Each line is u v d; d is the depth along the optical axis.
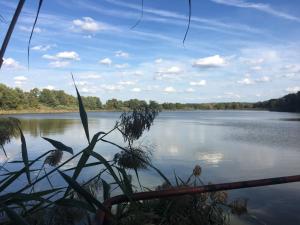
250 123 75.38
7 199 1.98
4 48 1.73
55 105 119.31
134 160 2.85
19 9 1.75
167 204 5.52
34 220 2.79
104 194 2.64
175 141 33.97
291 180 3.73
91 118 93.81
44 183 8.74
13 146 19.62
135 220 3.96
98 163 2.28
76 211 3.30
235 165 20.88
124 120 2.40
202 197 6.21
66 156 15.52
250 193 13.00
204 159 22.75
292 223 9.71
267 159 23.64
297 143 34.31
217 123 74.62
